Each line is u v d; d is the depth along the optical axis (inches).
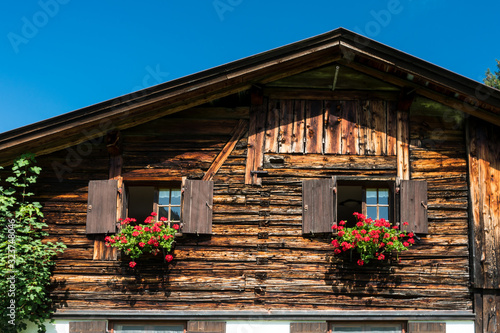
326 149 386.3
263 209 378.9
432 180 382.3
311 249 371.9
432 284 366.9
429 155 386.0
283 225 376.2
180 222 380.8
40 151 383.9
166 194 396.2
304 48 373.7
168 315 361.4
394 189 379.6
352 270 368.5
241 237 375.6
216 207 380.2
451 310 362.9
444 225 376.2
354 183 387.9
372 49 371.2
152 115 382.6
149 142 391.5
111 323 366.9
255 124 391.9
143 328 367.2
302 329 358.0
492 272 365.4
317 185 377.1
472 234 371.2
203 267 371.6
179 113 394.9
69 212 384.8
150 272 371.9
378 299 365.4
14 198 363.9
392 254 370.0
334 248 370.6
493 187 379.2
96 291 370.6
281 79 394.0
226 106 396.5
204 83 370.3
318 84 394.3
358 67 388.8
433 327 359.3
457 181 382.3
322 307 363.9
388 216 386.9
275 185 382.6
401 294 365.1
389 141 386.9
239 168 386.0
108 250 375.9
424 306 364.8
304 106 393.4
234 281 368.8
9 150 372.8
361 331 363.6
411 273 368.2
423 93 385.7
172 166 387.2
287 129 390.3
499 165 383.2
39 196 387.5
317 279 367.9
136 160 389.1
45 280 365.1
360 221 378.0
